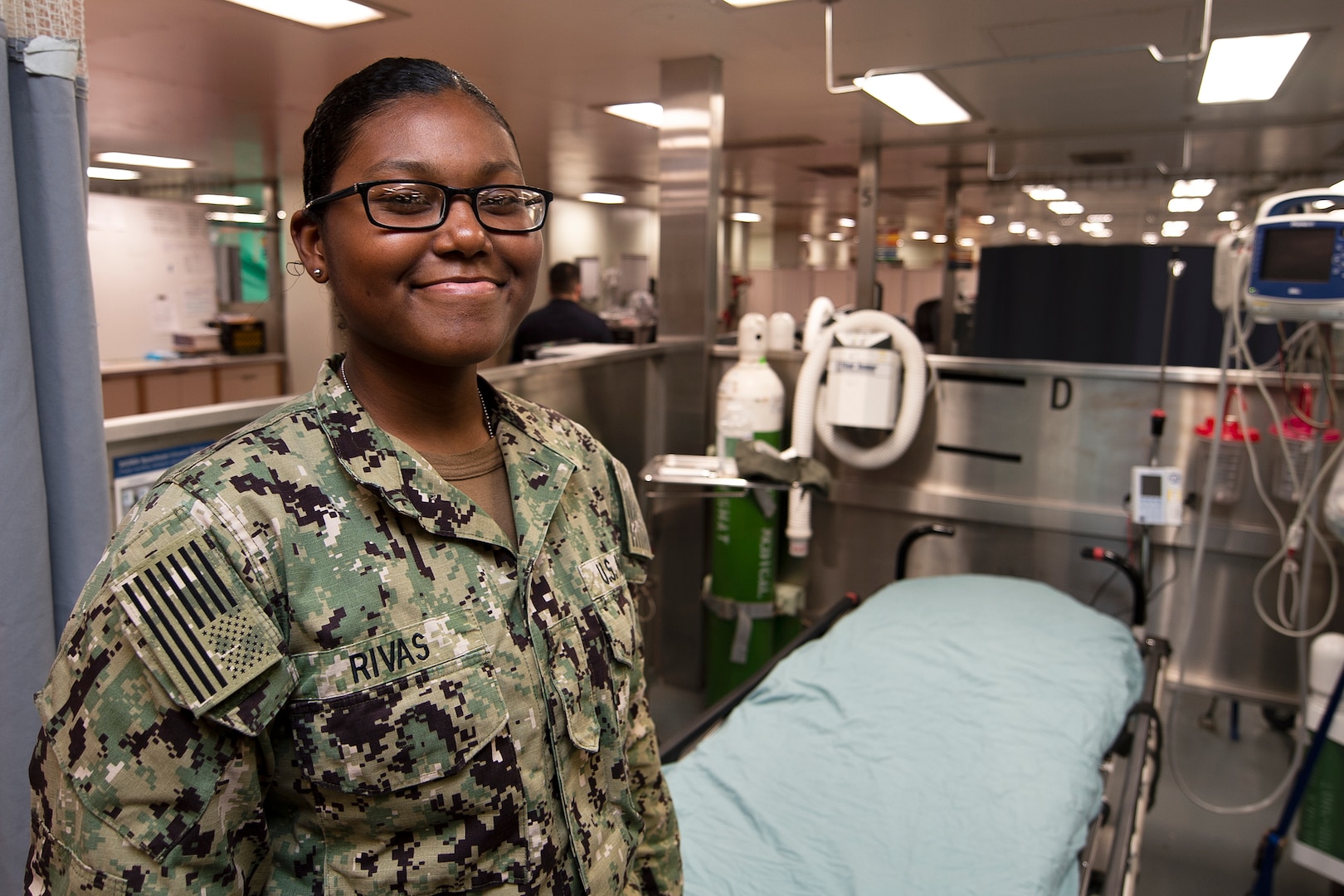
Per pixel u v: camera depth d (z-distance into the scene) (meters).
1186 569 3.13
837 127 5.06
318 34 3.28
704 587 3.69
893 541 3.52
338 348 0.82
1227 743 3.25
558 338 5.11
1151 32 3.09
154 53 3.57
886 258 13.98
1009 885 1.59
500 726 0.68
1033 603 2.68
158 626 0.58
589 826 0.77
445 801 0.66
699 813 1.83
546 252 9.34
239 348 7.09
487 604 0.71
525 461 0.81
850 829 1.75
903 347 3.17
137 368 6.19
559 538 0.82
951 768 1.93
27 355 1.12
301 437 0.69
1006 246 3.39
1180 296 3.16
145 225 6.62
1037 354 3.38
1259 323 3.06
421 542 0.70
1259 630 3.07
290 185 6.95
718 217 3.62
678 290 3.60
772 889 1.60
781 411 3.31
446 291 0.68
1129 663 2.48
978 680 2.26
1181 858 2.63
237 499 0.63
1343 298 2.29
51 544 1.21
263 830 0.64
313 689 0.64
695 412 3.56
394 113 0.69
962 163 6.36
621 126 5.11
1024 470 3.27
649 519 3.61
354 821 0.65
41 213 1.17
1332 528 2.29
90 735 0.59
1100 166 6.40
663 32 3.16
